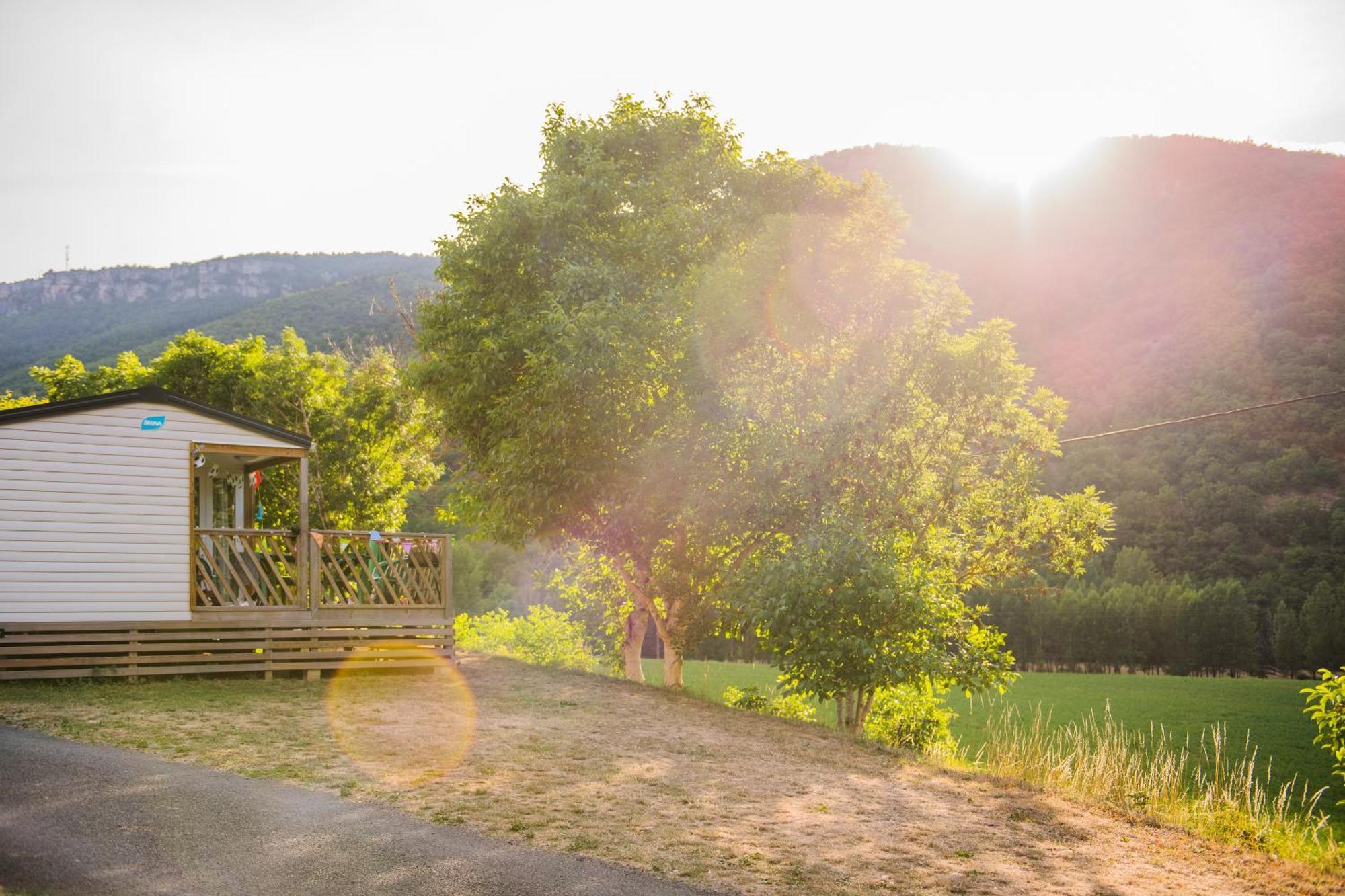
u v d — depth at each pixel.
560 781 8.60
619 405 15.20
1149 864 7.84
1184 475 83.06
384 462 28.55
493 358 15.90
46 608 12.30
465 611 44.62
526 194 16.67
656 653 42.31
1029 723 32.53
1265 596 73.06
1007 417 17.59
